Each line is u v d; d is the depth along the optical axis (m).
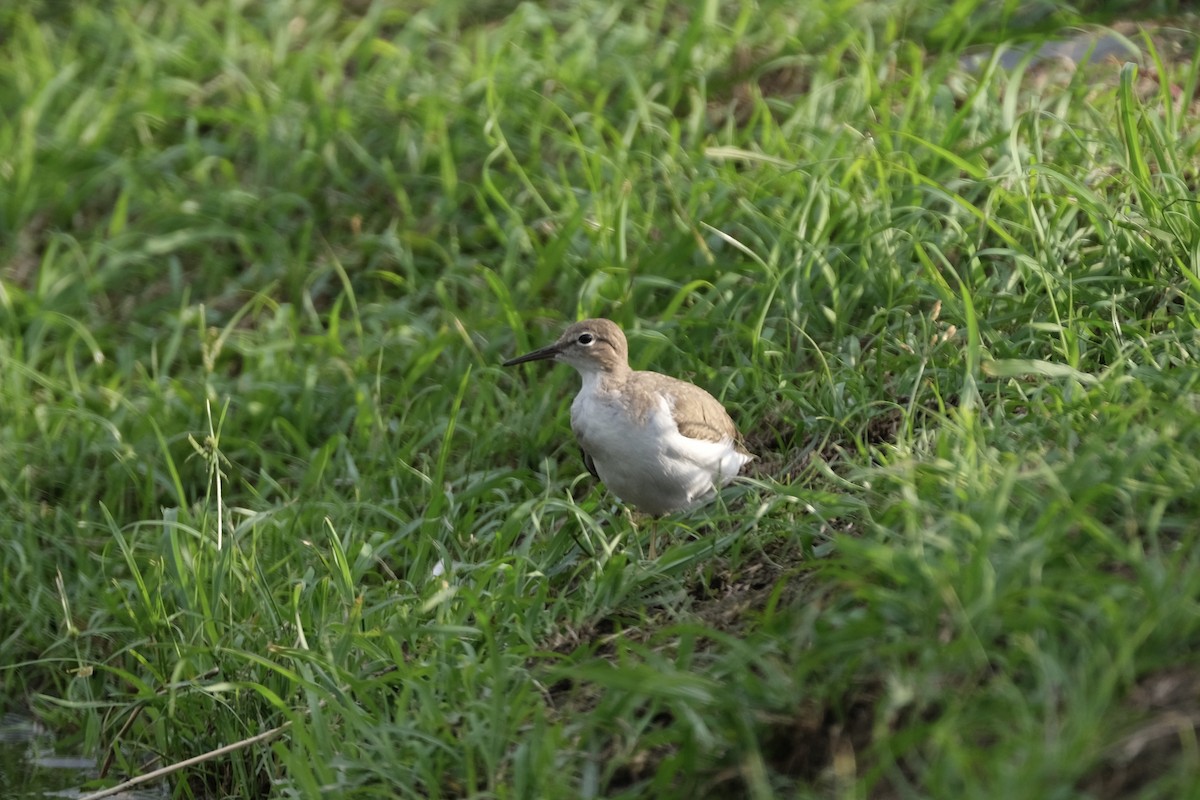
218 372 15.02
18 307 15.80
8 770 11.43
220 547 11.16
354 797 9.02
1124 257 11.82
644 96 16.12
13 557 12.95
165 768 10.23
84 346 15.55
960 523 8.11
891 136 13.95
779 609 9.20
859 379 11.59
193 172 17.22
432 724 8.98
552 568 11.12
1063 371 9.82
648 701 8.63
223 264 16.39
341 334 15.12
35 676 12.57
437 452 13.38
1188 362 10.15
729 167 14.44
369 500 12.60
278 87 17.84
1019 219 12.84
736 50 16.64
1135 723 6.86
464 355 14.03
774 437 12.22
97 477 13.77
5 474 13.55
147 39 19.38
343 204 16.47
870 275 12.77
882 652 7.48
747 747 7.81
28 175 17.17
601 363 11.38
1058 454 9.05
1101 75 15.12
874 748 7.20
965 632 7.26
